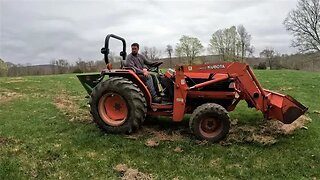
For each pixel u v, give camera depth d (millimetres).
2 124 7363
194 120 5949
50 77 19531
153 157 5363
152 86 6629
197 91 6457
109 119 6453
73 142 5996
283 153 5441
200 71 6223
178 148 5652
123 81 6344
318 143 5828
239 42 41438
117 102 6461
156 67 7246
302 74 18672
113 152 5547
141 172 4891
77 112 8508
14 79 17656
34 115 8203
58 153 5512
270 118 6156
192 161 5211
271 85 13711
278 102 6062
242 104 9219
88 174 4840
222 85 6480
